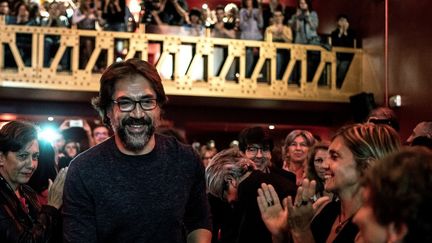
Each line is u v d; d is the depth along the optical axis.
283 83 10.08
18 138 3.52
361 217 1.62
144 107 2.81
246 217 3.68
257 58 10.10
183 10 10.08
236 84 9.92
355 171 2.55
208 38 9.83
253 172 3.86
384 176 1.55
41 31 9.37
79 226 2.80
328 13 12.16
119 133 2.81
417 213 1.48
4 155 3.54
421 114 9.00
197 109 10.96
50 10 9.55
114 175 2.83
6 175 3.55
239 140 4.83
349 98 10.43
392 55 9.74
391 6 9.80
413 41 9.20
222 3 13.07
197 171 3.04
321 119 11.41
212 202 4.39
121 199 2.80
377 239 1.57
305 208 2.77
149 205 2.82
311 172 4.44
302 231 2.76
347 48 10.51
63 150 6.27
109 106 2.86
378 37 10.15
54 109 10.55
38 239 3.31
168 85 9.68
